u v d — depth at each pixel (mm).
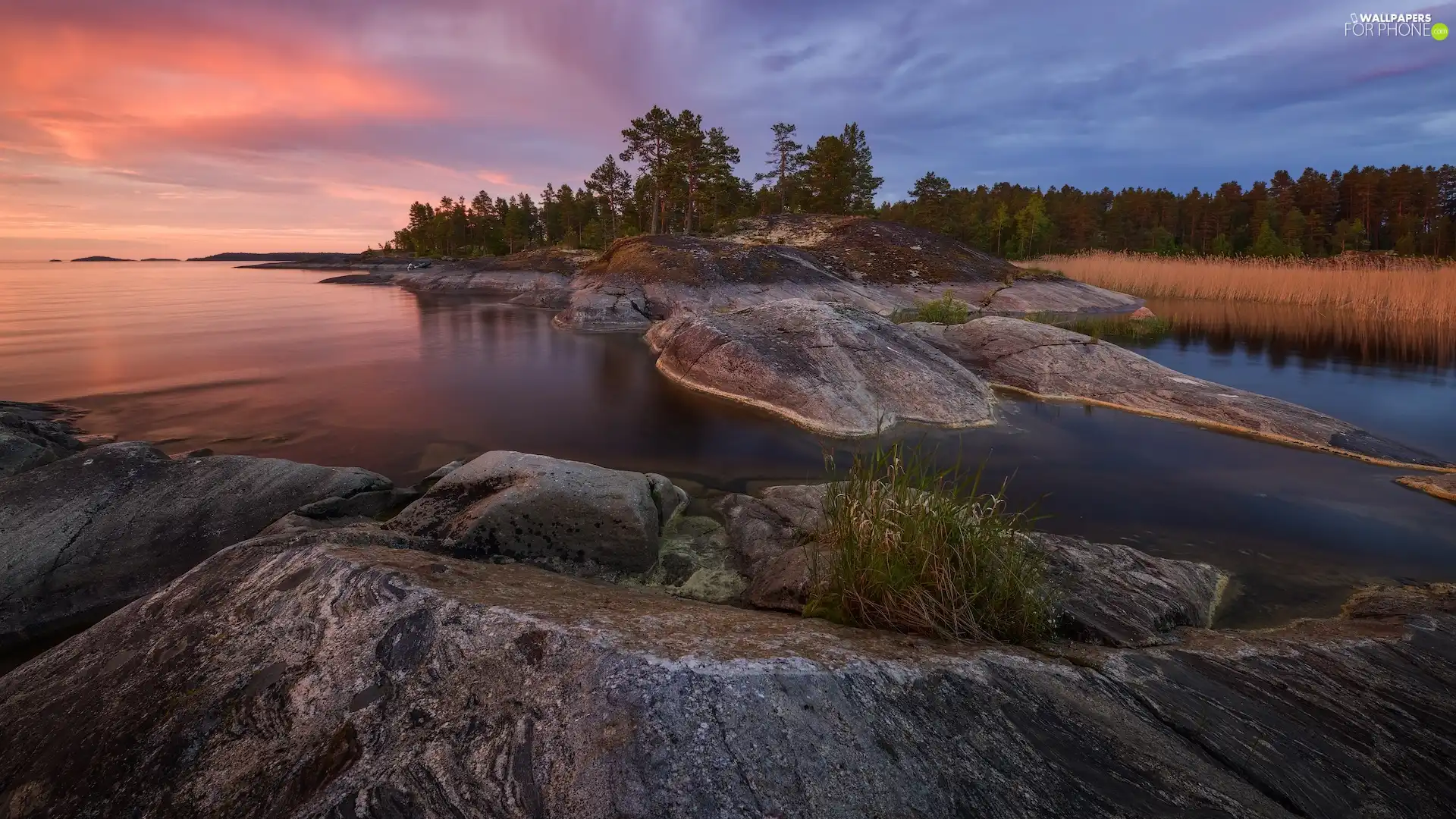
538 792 2287
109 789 2574
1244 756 3000
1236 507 8070
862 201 65688
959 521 4035
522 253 60938
